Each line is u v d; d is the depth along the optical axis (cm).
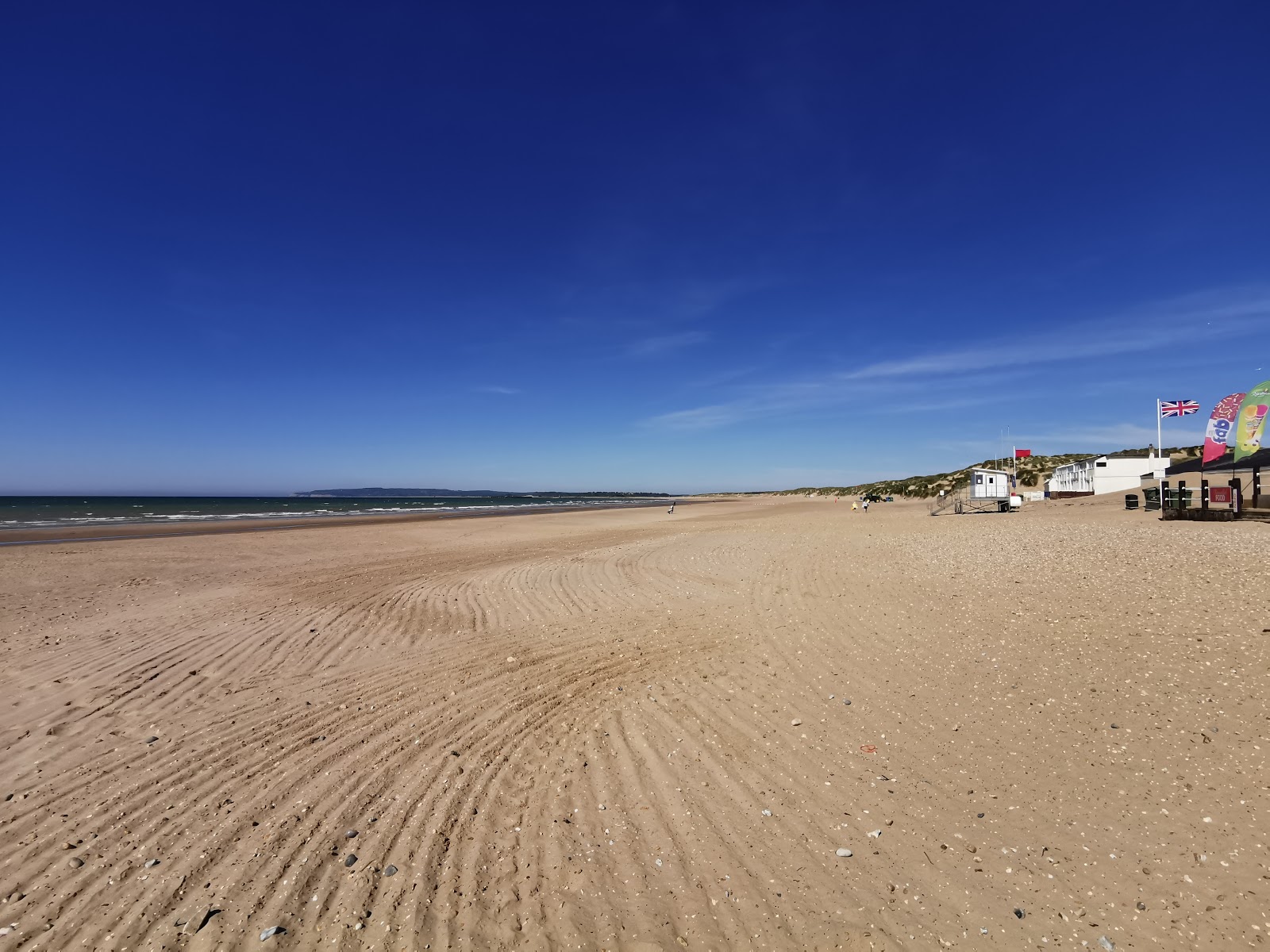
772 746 534
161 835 420
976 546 1380
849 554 1441
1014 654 675
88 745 561
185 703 664
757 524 2862
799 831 416
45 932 330
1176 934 308
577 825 430
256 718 622
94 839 415
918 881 361
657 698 656
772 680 685
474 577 1444
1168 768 440
